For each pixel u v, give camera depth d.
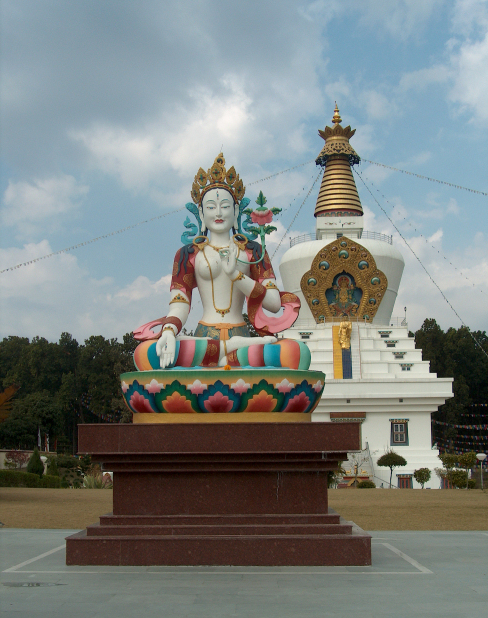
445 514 20.53
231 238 14.73
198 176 15.05
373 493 30.73
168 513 11.39
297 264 52.31
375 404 47.25
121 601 8.45
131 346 74.56
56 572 10.30
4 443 60.09
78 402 75.88
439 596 8.76
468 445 72.12
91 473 47.53
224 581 9.62
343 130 55.19
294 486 11.47
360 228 54.09
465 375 73.56
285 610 8.02
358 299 50.88
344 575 10.09
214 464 11.42
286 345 13.12
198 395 11.97
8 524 17.62
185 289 14.29
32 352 78.81
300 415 12.51
